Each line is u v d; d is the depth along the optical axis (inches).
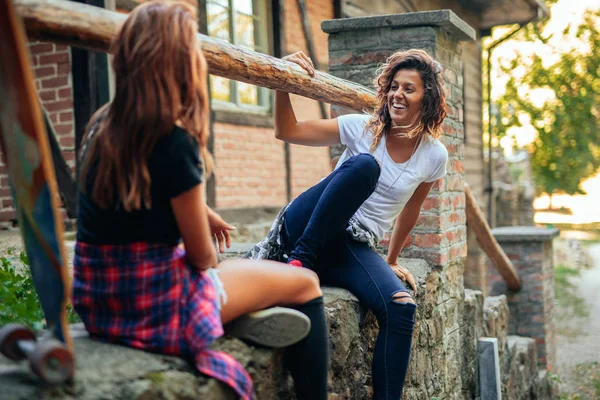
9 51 55.4
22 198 61.8
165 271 68.5
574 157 1098.1
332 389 98.0
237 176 271.7
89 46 76.5
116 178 66.0
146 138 64.9
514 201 585.3
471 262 425.4
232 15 276.4
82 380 60.1
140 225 67.5
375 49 160.7
